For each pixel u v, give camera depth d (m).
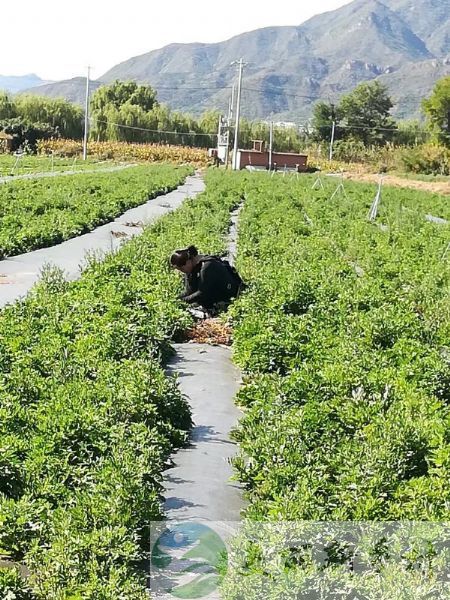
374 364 11.79
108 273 18.17
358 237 28.34
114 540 6.98
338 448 9.05
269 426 9.62
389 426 9.16
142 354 12.20
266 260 21.70
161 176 62.62
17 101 132.38
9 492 8.08
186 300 16.53
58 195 37.62
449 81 127.94
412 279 20.50
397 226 32.97
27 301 14.93
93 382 10.72
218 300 16.58
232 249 26.95
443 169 100.00
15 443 8.68
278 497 7.62
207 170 90.31
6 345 12.07
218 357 13.99
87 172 68.19
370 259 22.86
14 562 7.29
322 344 12.91
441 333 14.43
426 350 12.73
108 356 12.19
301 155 108.31
